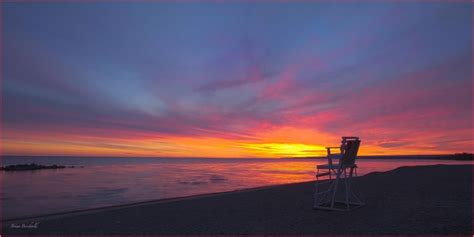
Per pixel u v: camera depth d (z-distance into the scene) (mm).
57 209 10086
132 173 30938
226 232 4539
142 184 18547
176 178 23188
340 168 6234
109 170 38500
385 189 9281
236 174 27922
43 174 31094
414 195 7785
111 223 5535
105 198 12570
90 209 7645
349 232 4293
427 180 11555
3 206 10789
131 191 14891
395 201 6969
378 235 4086
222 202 7895
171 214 6328
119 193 14164
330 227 4645
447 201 6707
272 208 6695
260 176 24578
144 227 5090
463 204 6270
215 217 5816
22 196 13539
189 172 31891
